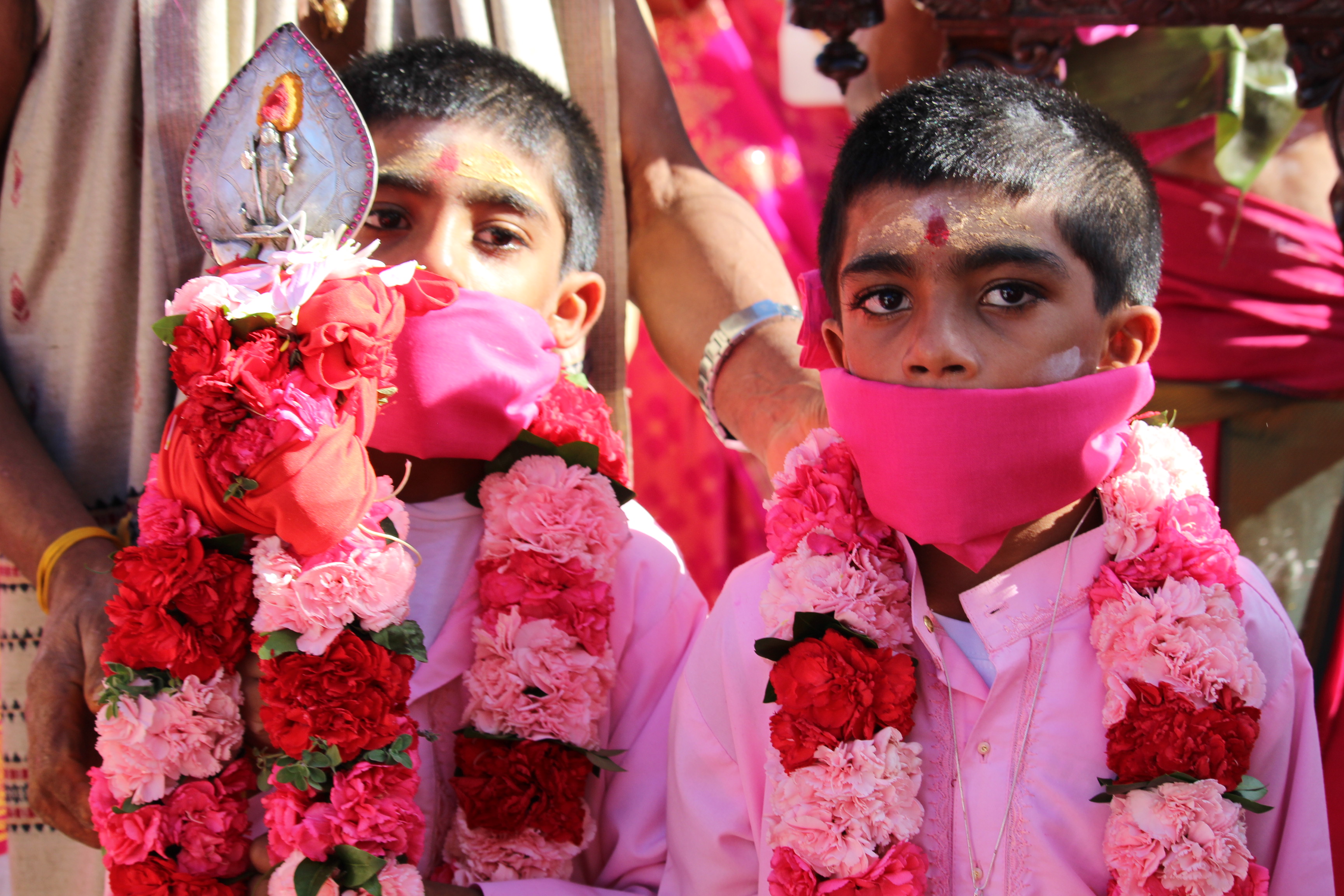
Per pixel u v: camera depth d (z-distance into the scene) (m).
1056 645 1.50
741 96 3.42
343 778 1.41
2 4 2.02
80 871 2.05
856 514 1.55
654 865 1.67
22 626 2.06
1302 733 1.51
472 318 1.64
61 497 1.98
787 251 3.35
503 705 1.63
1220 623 1.43
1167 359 2.77
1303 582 2.66
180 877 1.42
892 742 1.46
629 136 2.41
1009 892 1.42
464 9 2.15
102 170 2.03
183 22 1.97
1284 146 2.85
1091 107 1.58
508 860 1.58
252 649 1.48
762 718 1.57
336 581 1.43
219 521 1.46
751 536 3.17
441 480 1.78
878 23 2.33
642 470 3.16
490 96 1.78
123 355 2.08
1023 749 1.46
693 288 2.30
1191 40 2.66
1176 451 1.55
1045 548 1.53
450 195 1.69
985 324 1.41
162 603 1.42
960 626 1.54
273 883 1.40
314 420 1.37
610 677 1.69
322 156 1.50
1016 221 1.40
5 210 2.13
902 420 1.41
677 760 1.64
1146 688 1.41
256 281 1.44
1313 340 2.72
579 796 1.63
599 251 2.26
